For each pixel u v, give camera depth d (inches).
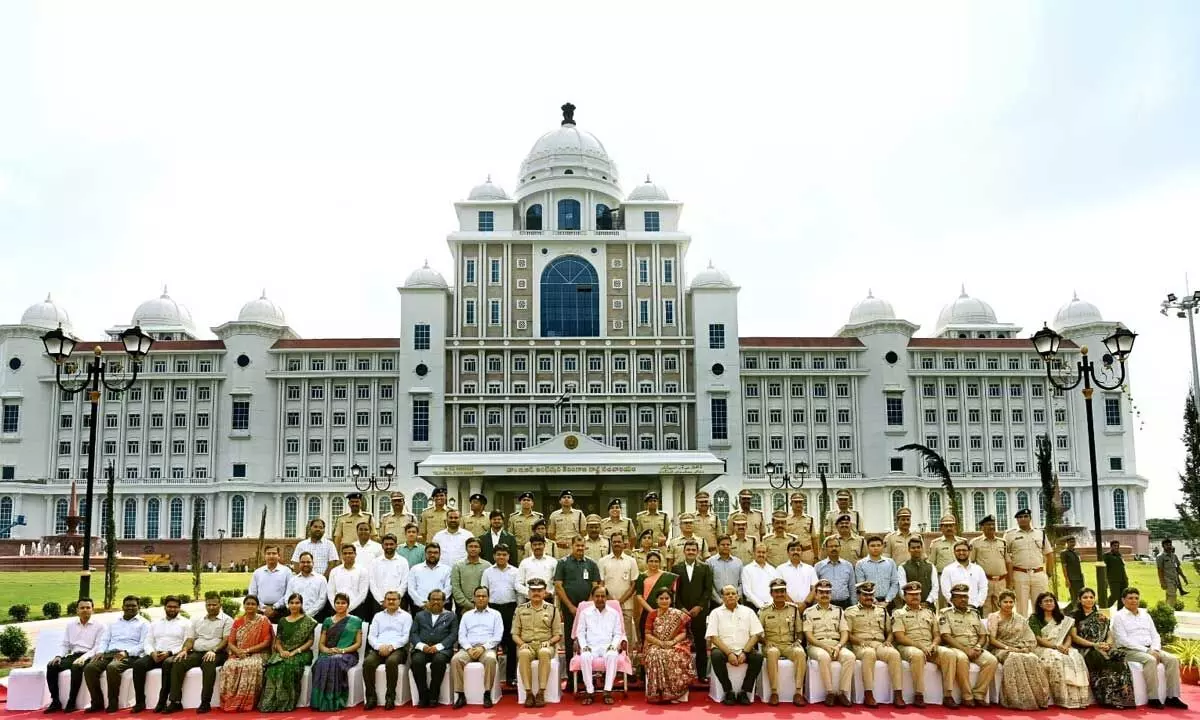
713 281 3902.6
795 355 3946.9
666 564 855.1
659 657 734.5
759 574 790.5
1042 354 1270.9
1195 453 1435.8
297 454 3811.5
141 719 711.1
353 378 3848.4
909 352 3944.4
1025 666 719.7
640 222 4018.2
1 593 1886.1
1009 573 876.0
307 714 711.1
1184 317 1877.5
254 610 751.1
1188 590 1831.9
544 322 3885.3
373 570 815.1
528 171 4197.8
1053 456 3905.0
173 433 3809.1
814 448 3870.6
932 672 729.6
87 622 768.3
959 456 3900.1
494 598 782.5
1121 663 727.7
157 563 3358.8
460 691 726.5
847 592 800.9
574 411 3786.9
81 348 3850.9
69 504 3742.6
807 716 693.3
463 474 2822.3
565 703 732.7
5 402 3814.0
